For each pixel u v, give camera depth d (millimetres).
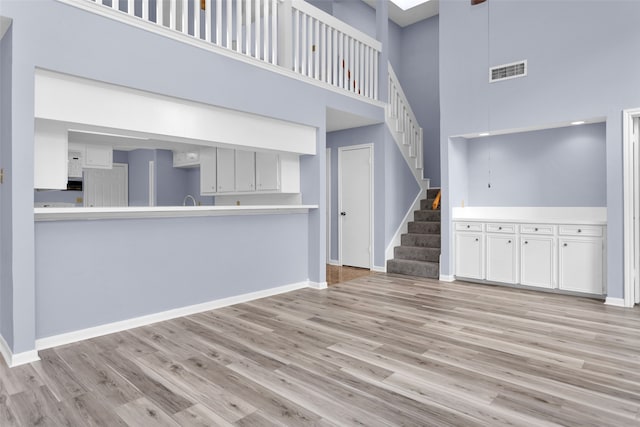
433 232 6059
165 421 1891
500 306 3934
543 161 4926
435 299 4227
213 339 2994
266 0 4055
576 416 1923
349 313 3699
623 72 3859
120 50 2969
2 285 2789
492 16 4727
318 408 2008
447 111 5117
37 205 6367
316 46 4703
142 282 3326
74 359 2609
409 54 7980
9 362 2547
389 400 2084
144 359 2615
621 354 2691
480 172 5441
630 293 3881
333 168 6602
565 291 4414
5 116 2650
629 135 3832
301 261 4801
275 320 3482
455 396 2123
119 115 3031
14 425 1862
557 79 4262
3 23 2508
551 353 2715
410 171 6531
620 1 3867
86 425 1863
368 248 6121
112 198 7262
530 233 4551
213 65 3572
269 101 4074
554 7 4273
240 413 1961
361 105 5352
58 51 2668
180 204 7133
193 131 3498
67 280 2895
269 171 4922
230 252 4008
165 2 5004
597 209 4539
